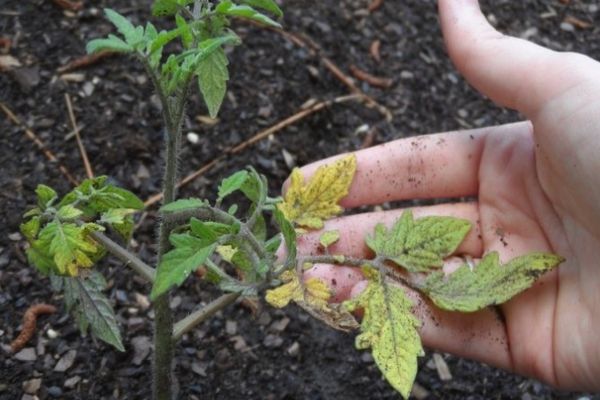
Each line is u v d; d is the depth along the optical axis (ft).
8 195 1.50
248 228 1.14
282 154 1.62
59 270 1.12
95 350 1.41
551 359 1.30
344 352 1.47
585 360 1.28
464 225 1.29
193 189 1.56
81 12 1.69
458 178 1.40
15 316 1.42
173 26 1.69
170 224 1.15
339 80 1.73
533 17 1.91
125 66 1.66
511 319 1.31
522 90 1.30
